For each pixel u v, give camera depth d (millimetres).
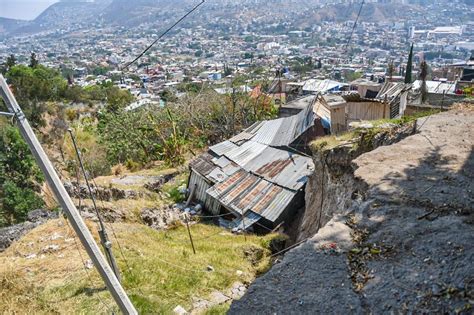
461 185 5113
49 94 44938
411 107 15219
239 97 26625
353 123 12109
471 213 4406
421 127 7953
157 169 22109
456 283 3320
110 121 28203
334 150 10297
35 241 10492
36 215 13930
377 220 4543
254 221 12680
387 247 4016
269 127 18062
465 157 6090
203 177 16422
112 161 24672
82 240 4352
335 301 3410
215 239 12297
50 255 9688
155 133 25438
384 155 6551
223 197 14078
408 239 4059
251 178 14531
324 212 10062
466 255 3631
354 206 5133
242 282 9086
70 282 8430
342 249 4129
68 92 47500
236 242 11656
